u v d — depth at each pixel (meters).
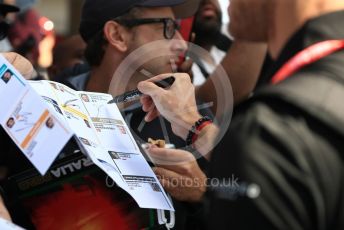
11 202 6.62
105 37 9.20
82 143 6.25
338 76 5.10
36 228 6.64
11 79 6.43
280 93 5.05
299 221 4.82
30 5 14.27
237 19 5.94
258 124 5.00
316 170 4.84
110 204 6.63
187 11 9.56
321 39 5.30
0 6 8.95
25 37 14.18
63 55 12.30
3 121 6.27
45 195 6.59
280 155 4.88
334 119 4.92
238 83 8.91
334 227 4.88
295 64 5.30
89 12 9.33
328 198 4.85
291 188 4.82
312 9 5.45
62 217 6.61
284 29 5.55
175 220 7.30
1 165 6.90
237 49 9.00
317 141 4.89
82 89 9.62
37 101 6.16
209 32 10.04
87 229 6.62
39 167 5.89
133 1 9.02
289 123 4.94
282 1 5.54
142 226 6.73
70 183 6.57
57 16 24.34
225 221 5.06
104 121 7.05
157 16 9.05
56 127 5.96
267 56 8.89
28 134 6.09
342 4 5.46
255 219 4.86
